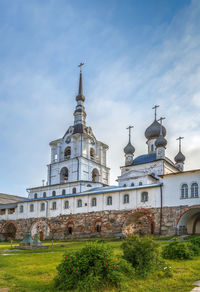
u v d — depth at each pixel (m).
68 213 53.06
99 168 69.94
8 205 65.19
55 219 54.69
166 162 59.28
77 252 12.56
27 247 30.72
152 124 67.88
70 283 11.34
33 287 11.73
